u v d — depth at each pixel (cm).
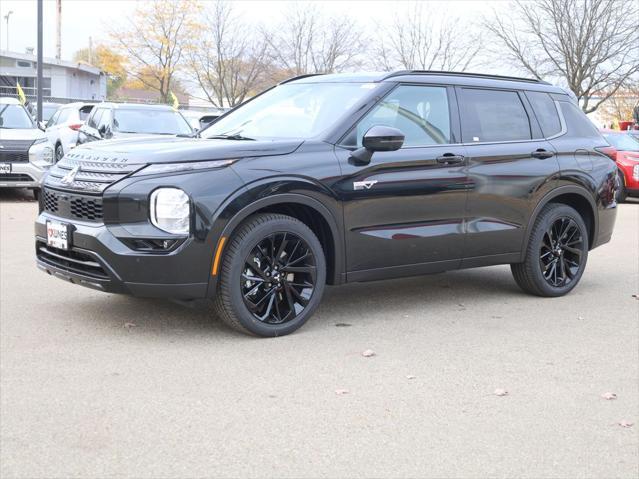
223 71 3791
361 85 603
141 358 484
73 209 525
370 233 570
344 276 566
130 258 494
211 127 641
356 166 559
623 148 1764
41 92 2161
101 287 510
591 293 727
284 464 348
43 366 464
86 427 380
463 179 616
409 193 585
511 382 466
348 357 501
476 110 645
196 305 616
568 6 3145
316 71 3612
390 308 640
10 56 4103
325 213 544
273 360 489
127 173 503
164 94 4012
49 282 686
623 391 458
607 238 750
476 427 397
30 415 392
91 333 534
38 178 1294
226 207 502
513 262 668
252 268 524
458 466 353
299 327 552
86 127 1491
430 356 511
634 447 381
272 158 529
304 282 550
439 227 608
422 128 606
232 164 514
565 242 707
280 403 419
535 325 600
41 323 555
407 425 396
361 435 382
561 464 360
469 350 527
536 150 670
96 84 4753
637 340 566
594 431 398
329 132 562
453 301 673
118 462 345
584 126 731
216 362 481
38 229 562
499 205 643
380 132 539
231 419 395
